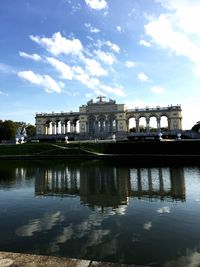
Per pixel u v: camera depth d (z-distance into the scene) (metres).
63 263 7.50
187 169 48.28
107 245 14.68
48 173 47.19
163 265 12.41
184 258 13.05
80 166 57.19
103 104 154.00
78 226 17.98
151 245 14.60
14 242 15.36
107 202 25.17
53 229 17.50
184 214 20.39
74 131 164.62
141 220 19.09
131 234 16.30
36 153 89.00
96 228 17.50
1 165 63.22
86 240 15.45
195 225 17.77
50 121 166.62
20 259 7.75
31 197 28.05
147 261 12.79
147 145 84.69
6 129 145.12
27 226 18.17
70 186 34.22
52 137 154.50
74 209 22.69
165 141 83.62
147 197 27.00
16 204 24.89
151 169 49.31
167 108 147.38
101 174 44.19
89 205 24.06
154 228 17.31
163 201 25.08
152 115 150.00
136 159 71.44
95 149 89.69
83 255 13.55
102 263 7.49
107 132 152.75
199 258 13.03
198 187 31.36
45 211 22.16
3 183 37.41
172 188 31.30
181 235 16.00
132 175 42.22
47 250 14.19
